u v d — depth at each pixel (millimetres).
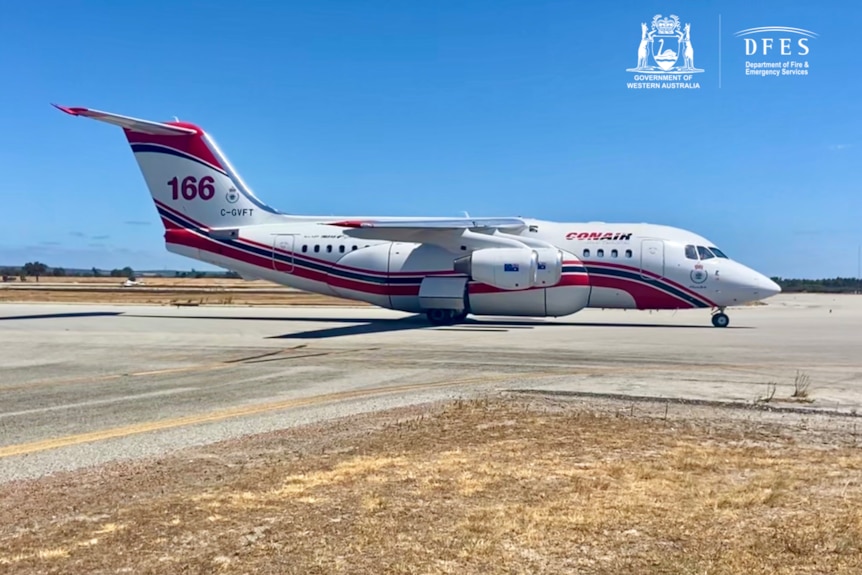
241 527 5656
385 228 26828
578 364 16281
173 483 7031
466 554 5008
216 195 31188
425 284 28844
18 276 169625
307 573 4746
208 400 12016
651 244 28578
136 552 5160
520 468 7375
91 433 9539
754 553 4938
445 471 7273
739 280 27922
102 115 27312
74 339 23312
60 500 6523
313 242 30312
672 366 15883
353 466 7531
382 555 5020
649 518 5715
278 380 14203
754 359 17188
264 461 7871
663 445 8391
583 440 8680
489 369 15523
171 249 31438
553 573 4668
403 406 11172
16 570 4887
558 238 29453
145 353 19188
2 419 10523
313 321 31781
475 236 28594
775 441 8586
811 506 5941
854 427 9414
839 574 4578
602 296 28875
